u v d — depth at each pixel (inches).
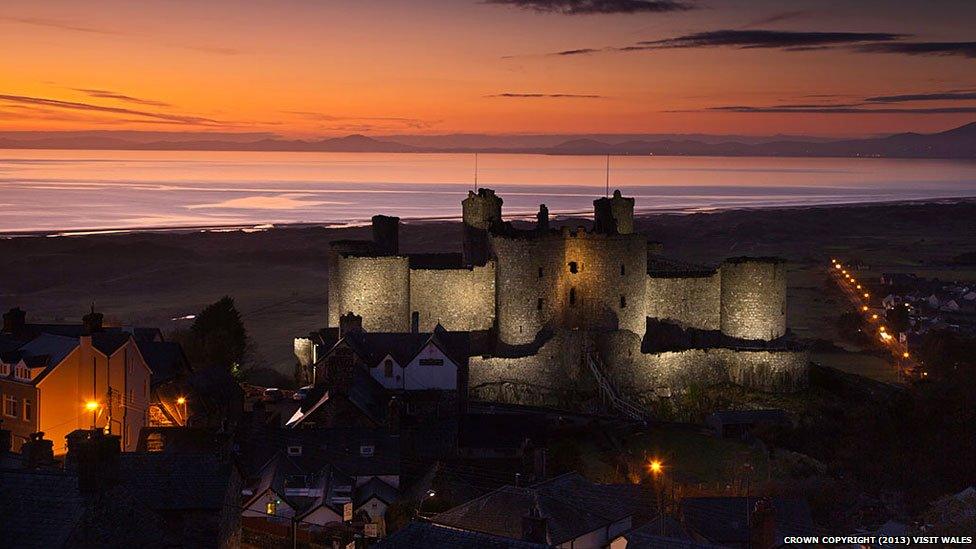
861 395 5482.3
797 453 4503.0
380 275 4953.3
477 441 3892.7
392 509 3181.6
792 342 5428.2
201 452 2517.2
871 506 3550.7
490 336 5123.0
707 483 3890.3
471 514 2716.5
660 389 5123.0
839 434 4840.1
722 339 5364.2
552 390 4958.2
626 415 4810.5
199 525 2235.5
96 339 3489.2
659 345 5270.7
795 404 5098.4
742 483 3895.2
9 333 3996.1
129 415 3531.0
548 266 5017.2
